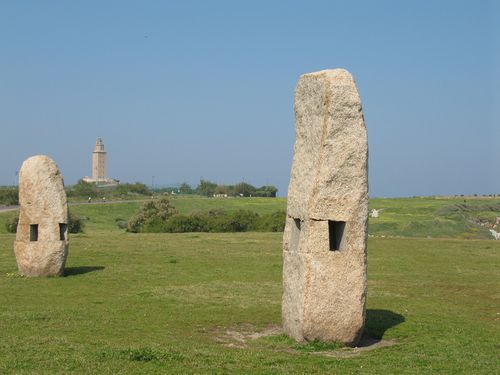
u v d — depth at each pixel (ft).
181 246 131.64
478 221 215.92
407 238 150.30
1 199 341.62
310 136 54.08
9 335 52.49
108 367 42.86
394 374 43.91
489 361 47.96
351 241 52.85
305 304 51.98
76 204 340.80
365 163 53.11
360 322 52.90
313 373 43.65
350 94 52.47
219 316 65.00
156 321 61.62
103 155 595.47
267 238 150.61
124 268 98.78
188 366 43.93
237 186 494.59
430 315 66.64
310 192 52.44
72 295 75.31
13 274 89.35
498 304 75.15
